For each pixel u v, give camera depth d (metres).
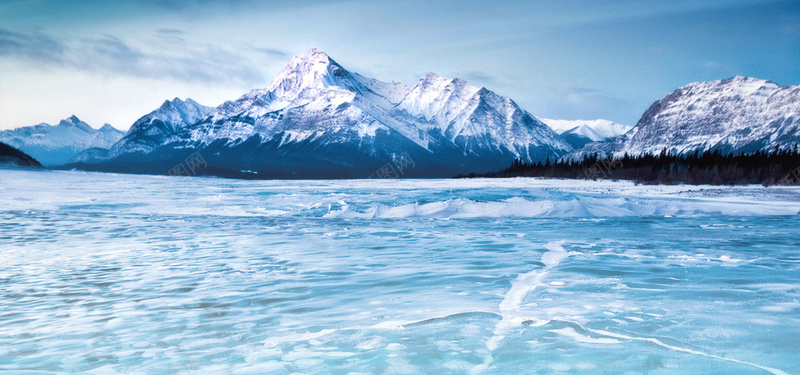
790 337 4.44
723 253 10.43
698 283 7.03
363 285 7.16
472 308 5.64
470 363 3.89
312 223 18.47
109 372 3.85
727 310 5.44
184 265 9.20
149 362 4.05
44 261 9.72
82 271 8.61
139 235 14.37
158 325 5.18
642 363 3.81
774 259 9.45
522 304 5.80
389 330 4.82
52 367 3.98
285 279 7.71
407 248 11.46
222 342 4.56
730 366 3.74
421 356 4.07
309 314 5.54
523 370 3.71
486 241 12.86
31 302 6.32
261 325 5.11
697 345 4.24
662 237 13.84
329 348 4.32
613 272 8.00
